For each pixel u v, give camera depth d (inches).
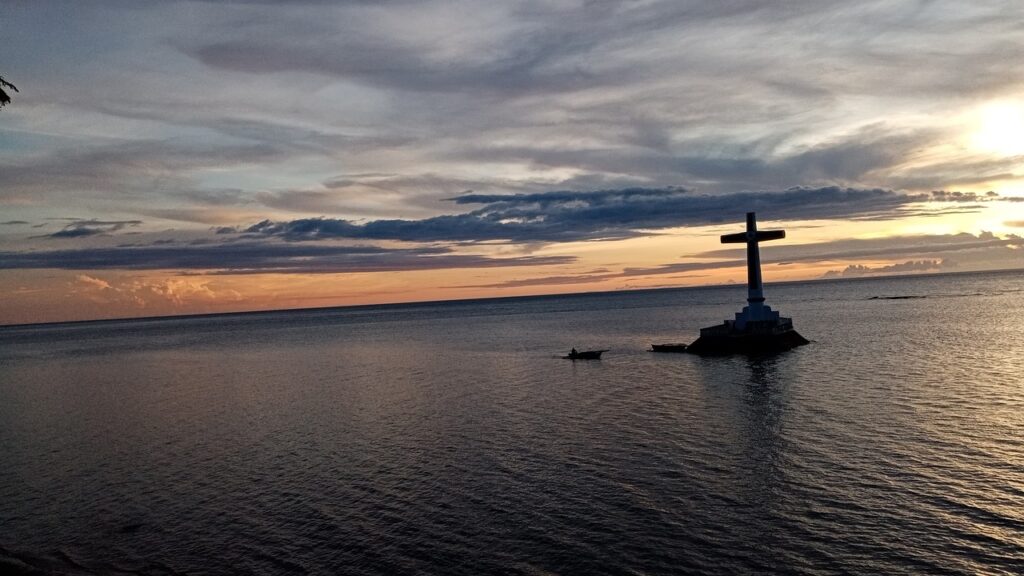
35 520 1145.4
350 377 2815.0
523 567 846.5
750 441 1331.2
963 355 2364.7
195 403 2289.6
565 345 3843.5
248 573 885.2
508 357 3314.5
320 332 7199.8
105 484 1332.4
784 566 812.6
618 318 6648.6
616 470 1194.0
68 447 1681.8
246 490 1226.6
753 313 2942.9
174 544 999.6
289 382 2753.4
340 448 1486.2
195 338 7155.5
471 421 1689.2
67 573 918.4
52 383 3208.7
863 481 1067.9
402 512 1057.5
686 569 818.2
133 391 2726.4
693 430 1446.9
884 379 1936.5
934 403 1571.1
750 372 2261.3
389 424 1716.3
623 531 932.6
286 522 1051.9
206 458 1478.8
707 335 2960.1
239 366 3607.3
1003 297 6471.5
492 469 1248.2
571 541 911.7
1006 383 1776.6
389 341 5078.7
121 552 983.6
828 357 2511.1
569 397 1966.0
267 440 1614.2
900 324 3868.1
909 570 787.4
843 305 6737.2
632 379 2269.9
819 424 1434.5
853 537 874.8
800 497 1016.2
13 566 954.1
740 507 992.2
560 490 1108.5
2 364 4734.3
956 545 837.8
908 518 920.9
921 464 1132.5
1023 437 1256.8
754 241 2952.8
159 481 1326.3
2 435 1894.7
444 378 2600.9
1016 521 893.2
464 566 859.4
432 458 1352.1
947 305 5649.6
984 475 1064.8
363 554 915.4
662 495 1057.5
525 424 1611.7
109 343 6943.9
